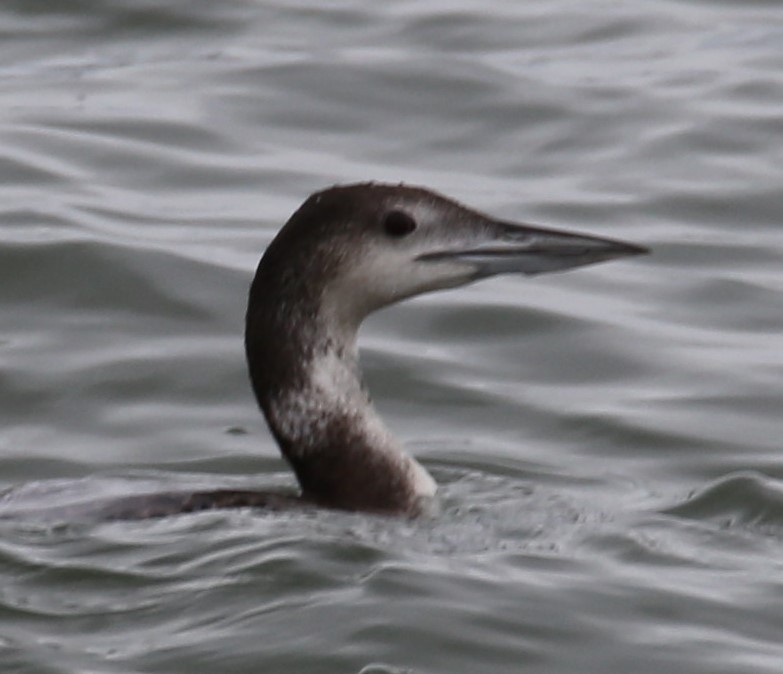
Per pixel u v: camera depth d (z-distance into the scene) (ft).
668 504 37.29
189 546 31.30
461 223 34.94
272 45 65.87
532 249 34.86
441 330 47.50
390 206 34.68
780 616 30.48
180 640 28.68
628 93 61.98
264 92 61.67
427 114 60.70
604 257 34.91
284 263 34.86
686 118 60.23
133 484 35.29
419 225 34.73
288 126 59.88
